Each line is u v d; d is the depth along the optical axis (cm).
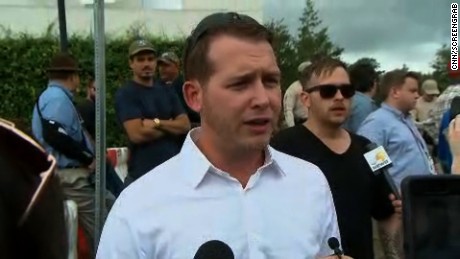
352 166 326
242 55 161
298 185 181
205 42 166
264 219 172
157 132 508
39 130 501
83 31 1284
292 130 335
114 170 549
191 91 173
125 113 510
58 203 102
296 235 174
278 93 166
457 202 176
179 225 167
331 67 333
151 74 519
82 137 524
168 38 1323
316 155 324
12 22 1320
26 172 98
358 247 323
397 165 462
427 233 175
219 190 171
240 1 1492
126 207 171
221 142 169
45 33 1276
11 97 1236
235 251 167
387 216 342
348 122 615
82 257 402
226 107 162
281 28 1063
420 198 176
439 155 594
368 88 652
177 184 171
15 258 95
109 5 1355
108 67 1234
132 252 168
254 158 175
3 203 94
